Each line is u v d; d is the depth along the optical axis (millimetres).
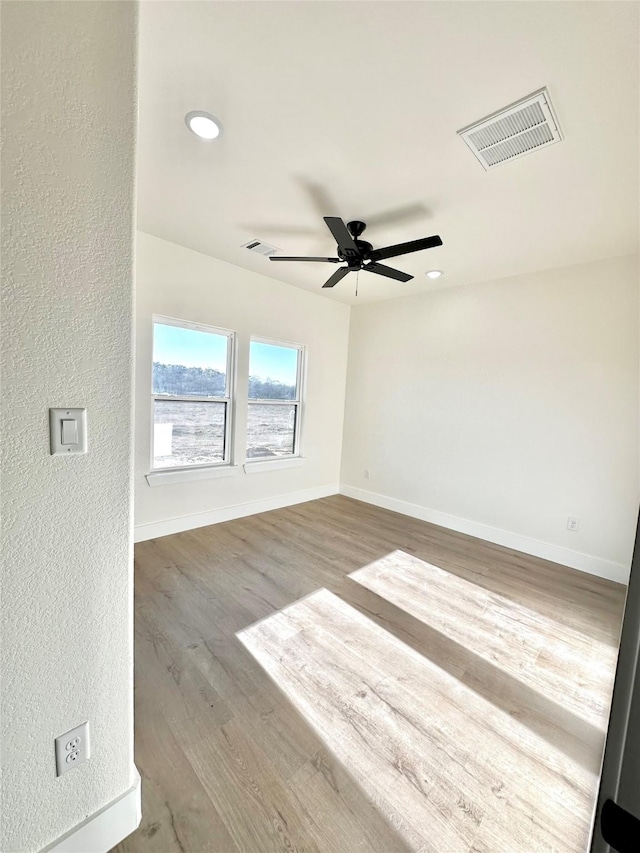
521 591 2721
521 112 1592
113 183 883
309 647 1999
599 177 1994
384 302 4625
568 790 1315
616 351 2990
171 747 1407
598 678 1864
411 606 2449
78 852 997
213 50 1372
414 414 4336
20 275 781
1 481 800
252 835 1137
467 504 3889
